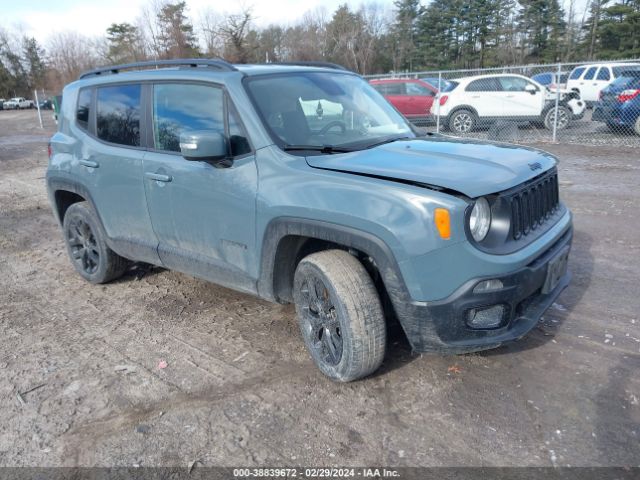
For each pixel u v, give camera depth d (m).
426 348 3.03
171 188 4.02
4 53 83.94
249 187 3.50
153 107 4.24
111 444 2.98
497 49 56.97
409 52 59.34
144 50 43.00
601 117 13.74
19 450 2.97
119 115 4.56
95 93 4.84
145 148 4.30
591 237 6.05
